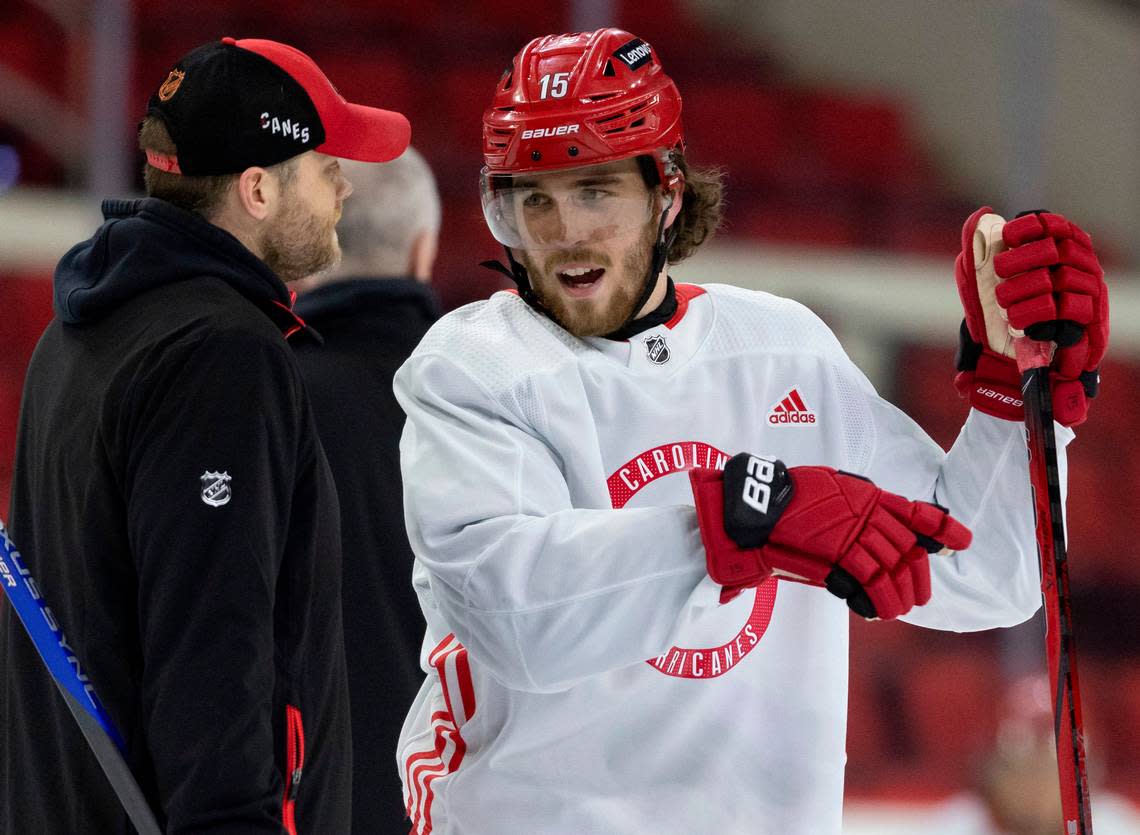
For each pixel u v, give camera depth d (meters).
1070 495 25.84
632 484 6.35
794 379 6.70
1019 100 20.45
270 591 6.14
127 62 18.75
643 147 6.11
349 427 8.64
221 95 6.89
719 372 6.57
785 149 28.47
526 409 6.17
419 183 9.35
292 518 6.54
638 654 5.68
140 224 6.70
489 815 6.39
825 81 29.84
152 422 6.11
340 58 28.25
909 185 27.91
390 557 8.61
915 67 28.28
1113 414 26.12
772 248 22.41
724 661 6.38
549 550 5.65
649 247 6.33
